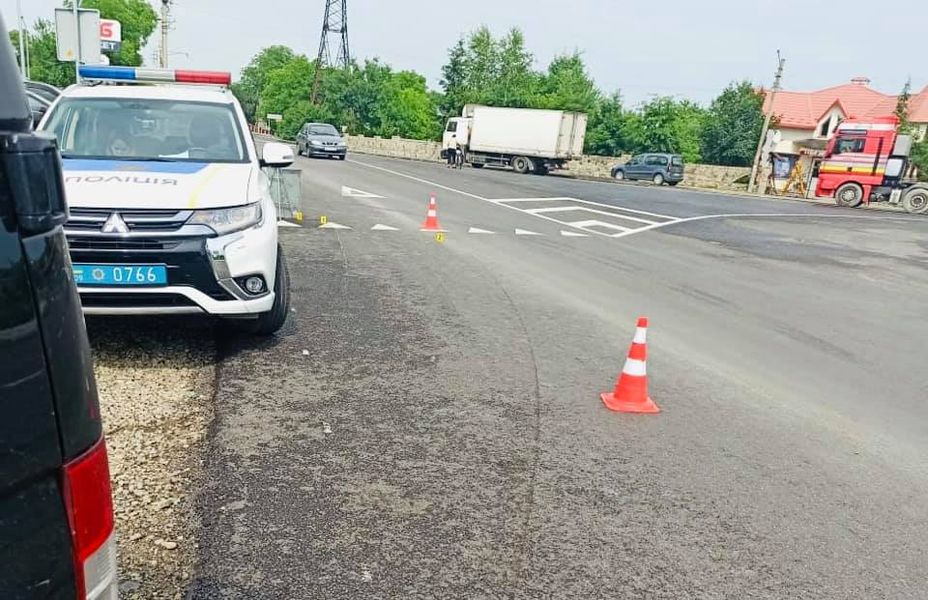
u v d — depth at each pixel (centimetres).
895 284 1102
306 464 378
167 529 311
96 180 481
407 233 1220
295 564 294
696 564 315
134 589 271
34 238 123
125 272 458
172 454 378
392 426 433
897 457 444
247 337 579
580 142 3862
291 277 815
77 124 586
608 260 1110
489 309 739
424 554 307
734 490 385
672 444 439
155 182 490
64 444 129
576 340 648
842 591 303
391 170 2856
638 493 374
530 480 380
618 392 498
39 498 125
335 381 499
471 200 1884
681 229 1611
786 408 515
